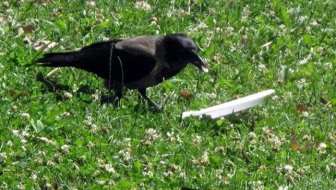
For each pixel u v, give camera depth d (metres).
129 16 14.84
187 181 10.95
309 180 11.44
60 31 14.14
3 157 10.69
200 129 12.16
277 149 12.02
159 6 15.34
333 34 15.82
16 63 12.91
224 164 11.43
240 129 12.38
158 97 12.96
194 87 13.28
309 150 12.16
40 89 12.47
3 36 13.67
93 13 14.80
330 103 13.45
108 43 12.66
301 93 13.62
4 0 14.70
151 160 11.20
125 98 12.71
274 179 11.38
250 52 14.65
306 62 14.70
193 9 15.57
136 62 12.47
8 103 11.91
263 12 15.95
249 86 13.56
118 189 10.48
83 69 12.66
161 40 12.64
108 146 11.30
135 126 11.86
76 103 12.14
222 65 14.05
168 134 11.86
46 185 10.39
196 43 14.53
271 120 12.64
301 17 15.99
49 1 14.91
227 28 15.12
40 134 11.32
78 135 11.45
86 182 10.63
